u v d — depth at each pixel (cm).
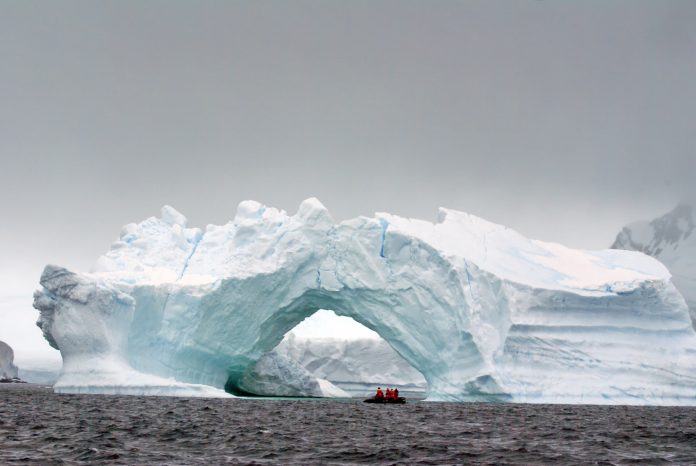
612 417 19462
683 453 12181
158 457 11156
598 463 11038
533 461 11206
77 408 19250
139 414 17750
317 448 12306
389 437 13975
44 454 11231
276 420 17125
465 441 13500
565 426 16600
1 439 12838
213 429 14825
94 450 11625
